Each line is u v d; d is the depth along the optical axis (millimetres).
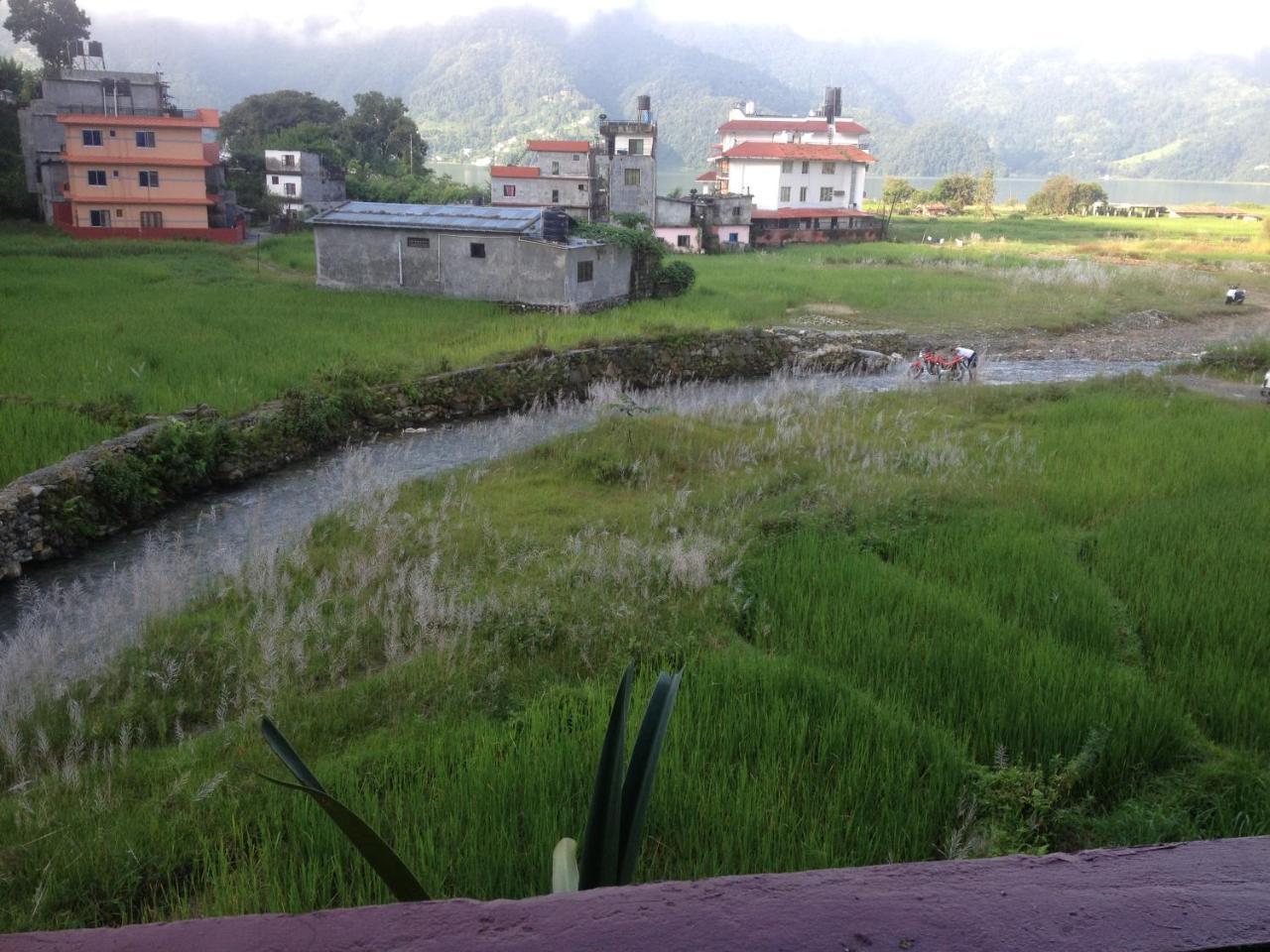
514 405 19734
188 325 22141
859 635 7449
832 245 59938
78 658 8219
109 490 12383
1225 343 28594
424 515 11383
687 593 8750
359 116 88125
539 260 26969
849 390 19531
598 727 5887
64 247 38031
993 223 79062
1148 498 11625
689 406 18344
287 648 7602
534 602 8336
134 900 4676
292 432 15688
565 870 2096
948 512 10953
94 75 53344
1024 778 5328
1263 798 5207
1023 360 26953
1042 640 7285
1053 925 1424
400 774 5488
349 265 29141
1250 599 7961
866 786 5188
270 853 4746
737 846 4719
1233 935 1410
